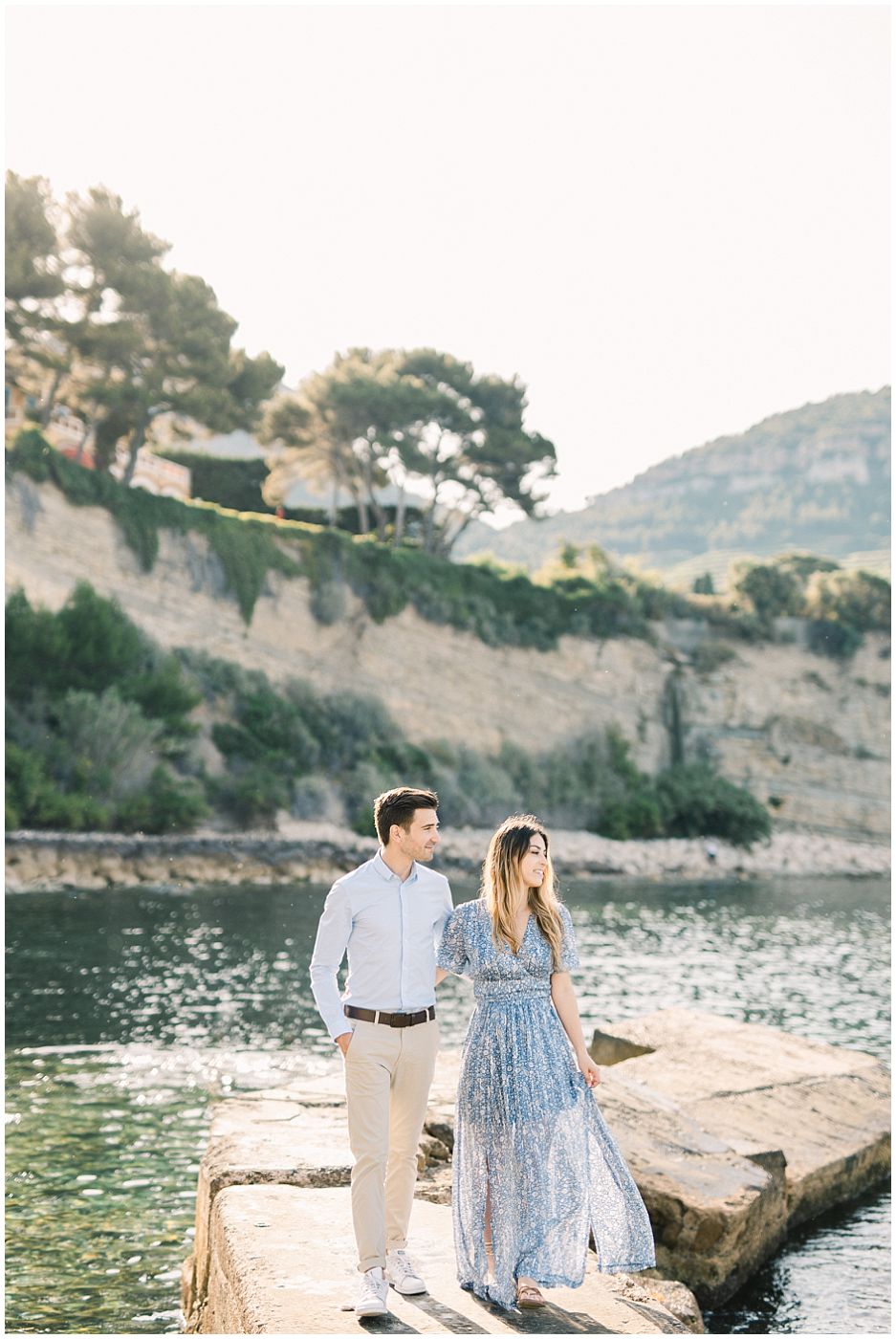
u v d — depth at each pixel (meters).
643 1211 4.40
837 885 46.72
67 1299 6.77
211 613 43.19
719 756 55.06
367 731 44.91
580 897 36.19
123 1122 10.96
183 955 21.44
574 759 50.94
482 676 49.81
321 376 54.16
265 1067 13.43
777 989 21.42
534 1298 4.19
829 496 130.50
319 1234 4.66
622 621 54.50
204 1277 5.48
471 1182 4.33
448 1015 17.47
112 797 35.41
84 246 44.34
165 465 51.72
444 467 56.19
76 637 37.00
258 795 38.62
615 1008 18.69
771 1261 7.18
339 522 59.59
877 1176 8.71
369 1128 4.16
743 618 57.31
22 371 46.28
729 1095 8.78
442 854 41.75
